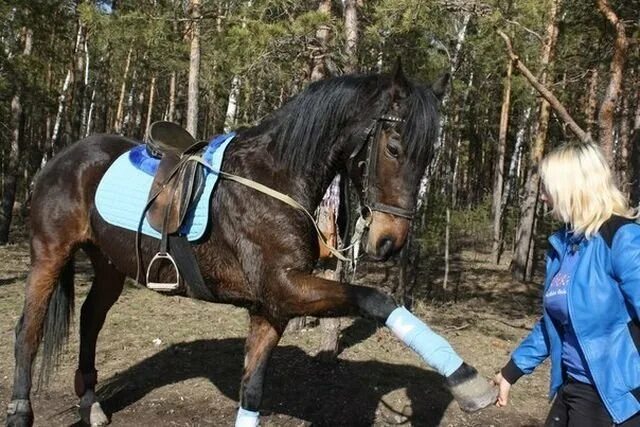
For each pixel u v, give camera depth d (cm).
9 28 1120
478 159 2588
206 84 1204
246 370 310
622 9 758
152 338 568
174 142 346
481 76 1125
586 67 962
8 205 1248
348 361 526
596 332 218
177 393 440
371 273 1090
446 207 879
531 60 902
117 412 408
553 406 246
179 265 312
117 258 339
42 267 352
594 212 222
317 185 298
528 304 962
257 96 908
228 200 297
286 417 411
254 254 288
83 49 1538
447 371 246
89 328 390
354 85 292
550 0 585
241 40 596
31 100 1460
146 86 2569
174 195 311
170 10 728
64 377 464
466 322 741
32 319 347
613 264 215
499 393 260
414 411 430
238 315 671
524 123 1834
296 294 275
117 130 2225
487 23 576
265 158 300
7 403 416
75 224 352
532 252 1345
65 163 362
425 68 684
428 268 1234
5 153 1773
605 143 591
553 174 231
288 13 591
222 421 399
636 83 945
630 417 213
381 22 571
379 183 275
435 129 267
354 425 405
